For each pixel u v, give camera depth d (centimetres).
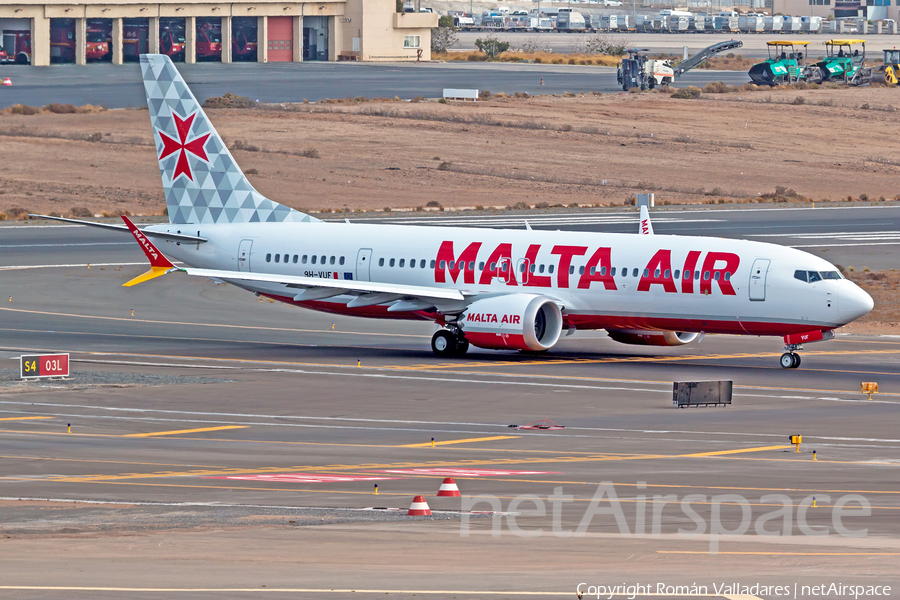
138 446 14025
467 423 15825
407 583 7188
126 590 6981
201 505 10506
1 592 6925
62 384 18612
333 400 17562
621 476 12131
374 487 11488
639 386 18925
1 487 11481
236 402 17338
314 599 6781
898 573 7562
